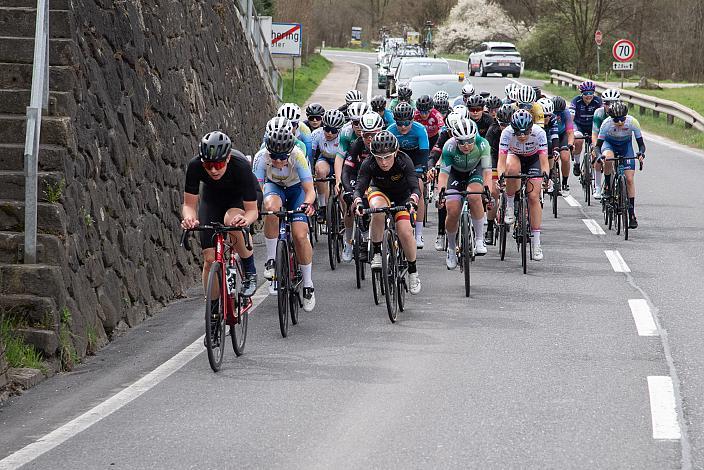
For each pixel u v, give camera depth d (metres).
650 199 31.70
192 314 17.91
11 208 15.04
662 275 19.95
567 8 117.62
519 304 17.52
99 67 17.84
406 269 17.30
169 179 21.23
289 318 16.86
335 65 112.19
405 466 9.38
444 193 19.08
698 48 119.38
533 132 20.73
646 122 60.06
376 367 13.36
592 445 9.89
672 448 9.76
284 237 15.99
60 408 11.95
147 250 18.81
